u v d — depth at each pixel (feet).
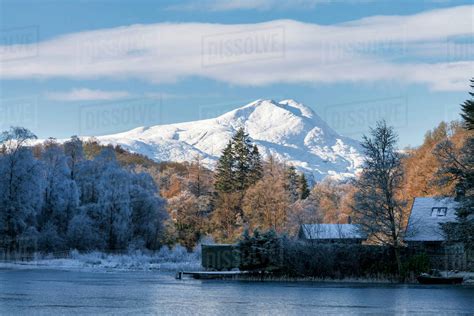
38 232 318.45
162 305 125.08
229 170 448.24
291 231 346.95
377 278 203.92
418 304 130.21
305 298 141.38
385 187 206.69
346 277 206.80
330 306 125.39
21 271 238.68
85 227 327.67
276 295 148.66
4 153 308.40
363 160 216.95
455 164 198.59
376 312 116.47
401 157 210.18
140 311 115.03
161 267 267.39
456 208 194.59
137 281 193.88
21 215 305.53
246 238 210.38
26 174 307.78
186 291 158.61
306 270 206.39
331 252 206.90
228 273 211.20
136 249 341.21
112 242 338.95
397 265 206.90
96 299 135.74
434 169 317.42
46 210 337.52
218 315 110.52
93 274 227.61
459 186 195.11
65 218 339.77
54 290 157.38
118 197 343.05
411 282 196.95
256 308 121.29
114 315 108.99
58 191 339.36
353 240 234.17
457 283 190.70
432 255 216.95
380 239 207.72
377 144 209.36
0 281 187.21
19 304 124.77
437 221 236.02
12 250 302.86
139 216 353.51
